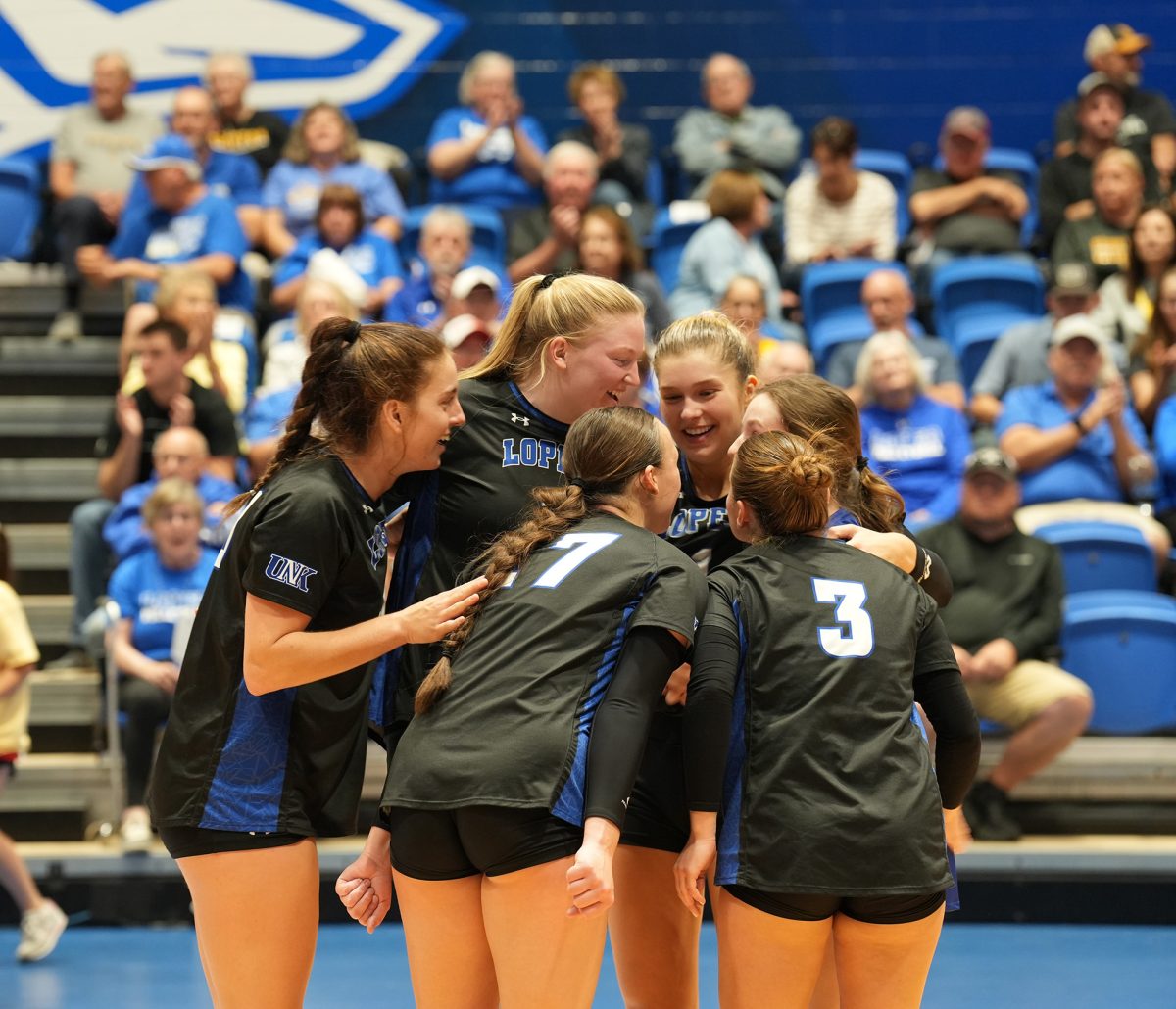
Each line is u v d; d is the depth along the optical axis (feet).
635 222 41.19
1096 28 46.06
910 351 32.14
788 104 46.65
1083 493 31.73
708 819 13.04
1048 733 27.30
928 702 13.92
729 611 13.56
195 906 13.84
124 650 28.30
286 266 38.58
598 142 42.06
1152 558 29.81
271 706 13.52
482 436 14.74
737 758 13.34
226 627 13.50
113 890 27.94
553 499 13.78
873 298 34.24
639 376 15.06
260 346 38.32
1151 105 43.16
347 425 13.50
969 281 38.19
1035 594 28.14
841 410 15.07
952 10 46.80
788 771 13.02
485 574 13.52
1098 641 28.55
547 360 14.73
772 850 12.92
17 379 37.83
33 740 30.94
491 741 12.56
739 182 37.88
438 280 35.78
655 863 14.66
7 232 42.32
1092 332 31.78
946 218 40.63
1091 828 28.86
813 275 38.29
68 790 29.53
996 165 44.73
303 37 46.32
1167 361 33.60
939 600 15.46
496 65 42.04
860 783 12.96
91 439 36.88
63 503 35.47
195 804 13.44
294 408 13.88
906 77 46.57
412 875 13.02
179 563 28.96
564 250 36.37
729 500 14.44
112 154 42.39
